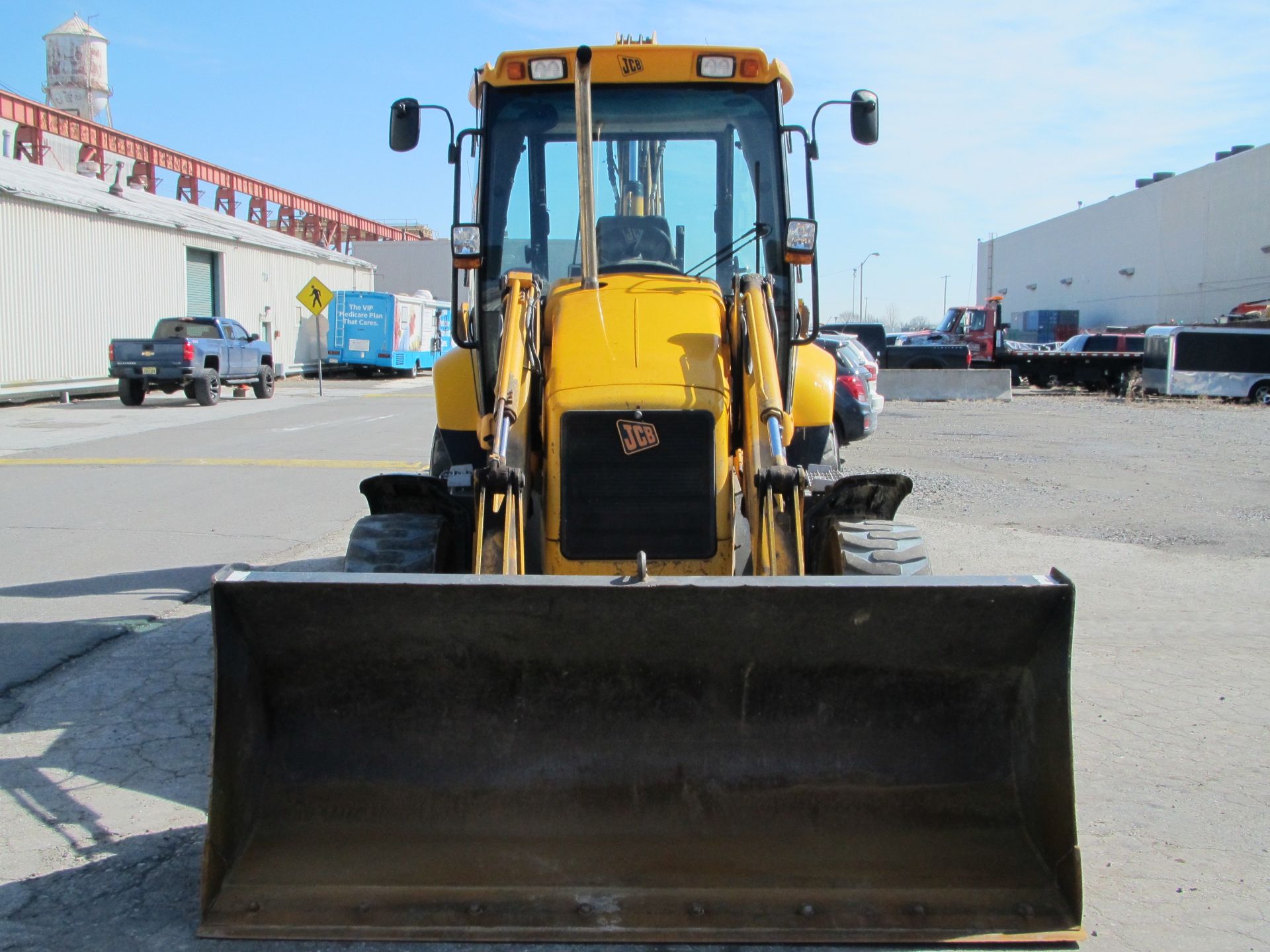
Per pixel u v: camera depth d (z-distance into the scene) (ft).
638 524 14.46
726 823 11.55
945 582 10.94
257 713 11.59
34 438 57.67
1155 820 13.98
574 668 11.66
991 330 119.03
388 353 126.00
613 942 10.32
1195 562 28.68
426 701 11.77
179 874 12.19
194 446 54.44
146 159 133.49
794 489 13.57
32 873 12.20
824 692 11.75
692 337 15.40
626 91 18.16
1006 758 11.71
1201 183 185.47
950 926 10.58
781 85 18.21
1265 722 17.43
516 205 18.37
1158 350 101.04
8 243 79.10
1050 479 44.24
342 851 11.25
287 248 126.72
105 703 17.78
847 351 48.93
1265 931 11.30
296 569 27.45
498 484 13.60
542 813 11.60
